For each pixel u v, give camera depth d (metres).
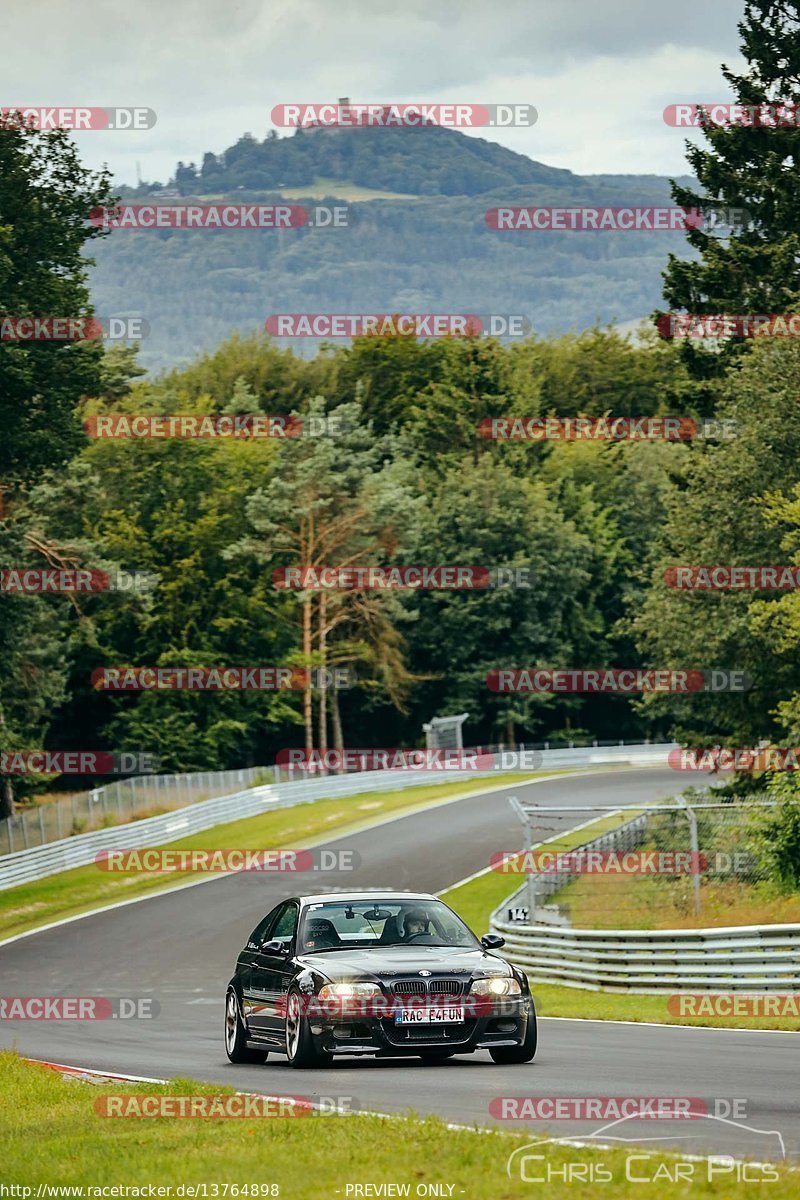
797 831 104.38
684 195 186.38
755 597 152.25
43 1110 45.69
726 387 162.50
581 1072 48.19
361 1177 30.45
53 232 173.75
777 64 182.88
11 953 134.75
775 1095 41.69
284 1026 52.44
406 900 55.50
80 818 195.50
